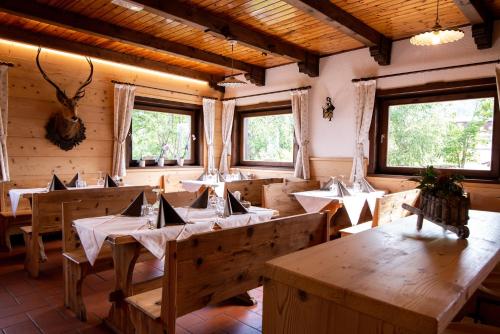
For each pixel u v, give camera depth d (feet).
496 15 12.43
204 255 5.68
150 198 11.29
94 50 16.31
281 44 15.74
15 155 14.79
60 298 9.40
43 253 12.46
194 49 16.70
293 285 3.36
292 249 7.30
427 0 11.39
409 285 3.14
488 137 13.25
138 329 6.13
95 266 8.27
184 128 21.43
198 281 5.65
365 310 2.85
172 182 20.06
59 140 15.79
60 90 14.71
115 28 13.80
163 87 19.65
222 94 22.41
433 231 5.51
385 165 15.93
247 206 10.26
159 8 11.14
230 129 21.72
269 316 3.56
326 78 17.47
